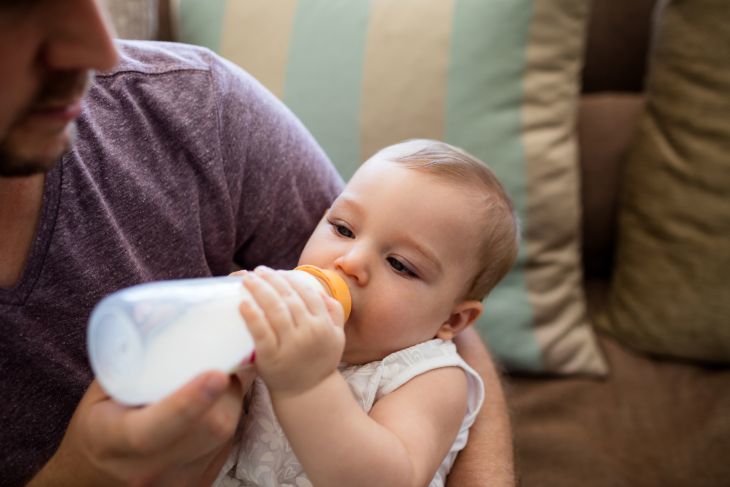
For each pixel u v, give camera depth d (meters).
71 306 0.59
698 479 1.17
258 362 0.52
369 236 0.73
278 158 0.79
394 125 1.23
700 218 1.27
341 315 0.57
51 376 0.58
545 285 1.31
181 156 0.69
